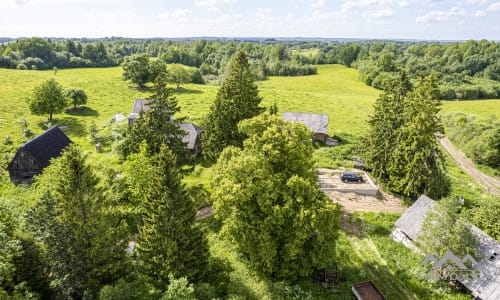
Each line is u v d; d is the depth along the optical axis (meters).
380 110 47.31
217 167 32.59
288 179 26.75
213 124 41.19
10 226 24.44
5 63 127.38
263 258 26.25
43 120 70.06
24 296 21.11
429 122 38.09
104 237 23.97
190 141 52.44
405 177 41.72
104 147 56.84
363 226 36.72
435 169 40.78
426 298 26.97
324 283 27.78
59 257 23.00
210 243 32.28
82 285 23.41
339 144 63.66
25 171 43.50
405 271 29.64
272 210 26.27
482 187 53.34
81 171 22.75
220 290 26.28
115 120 69.00
